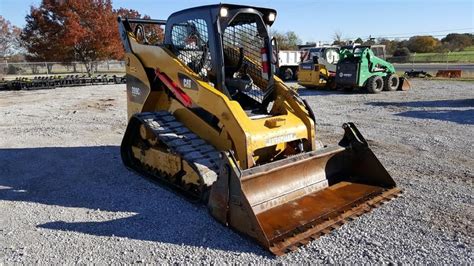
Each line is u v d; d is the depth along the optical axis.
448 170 6.14
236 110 4.71
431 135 8.69
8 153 7.58
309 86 19.86
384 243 3.83
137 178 5.92
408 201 4.85
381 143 7.99
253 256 3.64
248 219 3.86
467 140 8.14
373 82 17.41
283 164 4.43
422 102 14.19
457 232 4.05
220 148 4.97
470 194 5.10
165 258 3.64
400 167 6.31
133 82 6.36
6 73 32.69
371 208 4.57
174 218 4.48
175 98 5.68
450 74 26.27
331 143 8.01
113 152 7.53
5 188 5.62
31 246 3.89
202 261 3.57
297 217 4.23
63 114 12.24
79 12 32.97
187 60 5.53
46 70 33.47
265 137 4.65
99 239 4.02
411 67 36.12
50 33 33.09
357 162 5.40
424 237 3.95
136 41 6.36
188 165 4.96
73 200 5.11
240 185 3.92
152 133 5.53
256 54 5.59
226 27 5.22
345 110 12.65
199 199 4.73
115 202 5.00
